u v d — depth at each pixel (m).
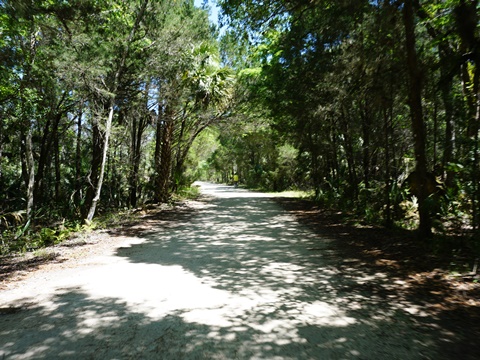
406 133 13.13
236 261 7.05
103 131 12.97
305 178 30.12
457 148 8.77
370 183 14.11
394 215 10.98
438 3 8.56
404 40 9.29
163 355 3.25
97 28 11.12
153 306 4.55
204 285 5.46
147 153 25.41
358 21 10.15
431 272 5.78
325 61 13.13
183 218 14.45
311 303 4.62
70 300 4.81
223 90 19.89
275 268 6.46
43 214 15.40
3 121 13.02
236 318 4.13
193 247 8.54
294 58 14.11
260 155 41.03
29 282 5.73
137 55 13.20
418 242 7.79
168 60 13.54
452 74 7.75
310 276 5.91
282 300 4.75
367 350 3.32
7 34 10.39
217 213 16.16
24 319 4.15
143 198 20.89
